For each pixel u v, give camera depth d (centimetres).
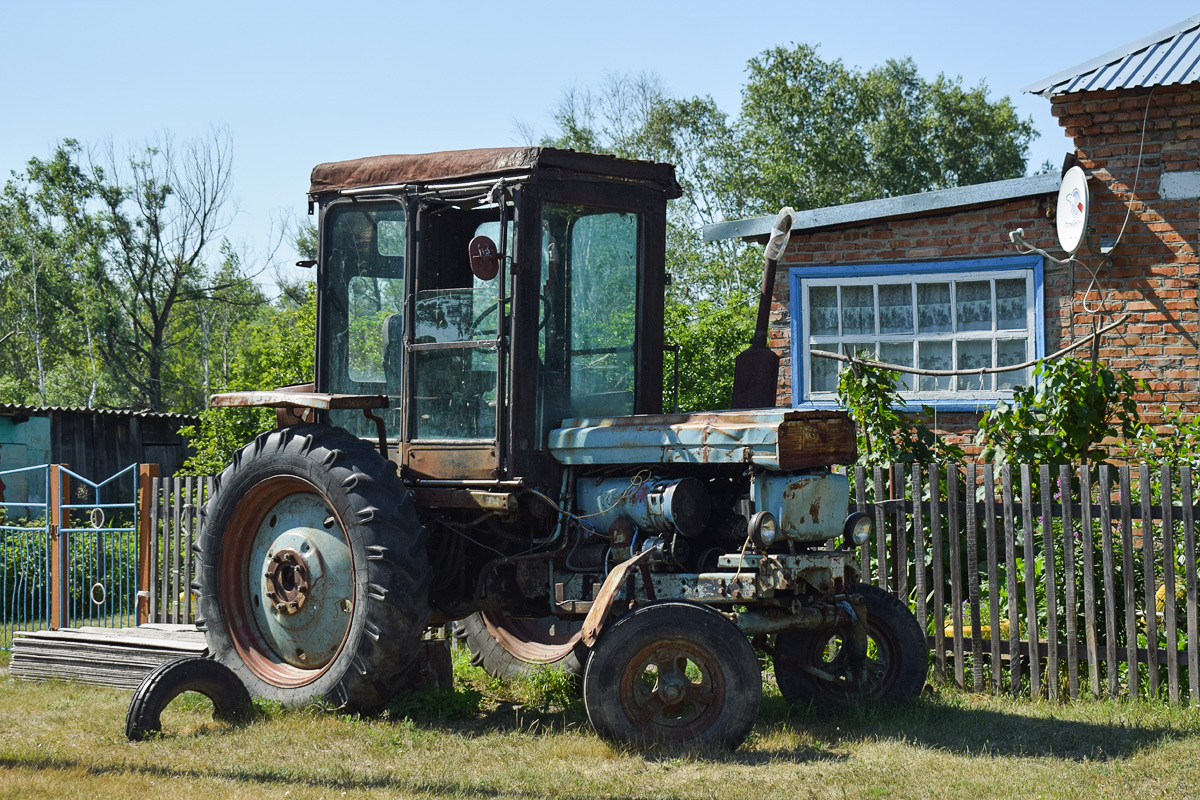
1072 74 954
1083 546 617
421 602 551
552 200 579
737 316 1550
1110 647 611
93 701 662
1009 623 633
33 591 1072
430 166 603
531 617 630
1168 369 903
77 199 3969
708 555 549
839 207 985
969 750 502
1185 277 901
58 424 2333
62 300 4019
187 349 4541
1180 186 903
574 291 597
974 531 648
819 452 533
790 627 534
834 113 3494
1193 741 511
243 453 615
